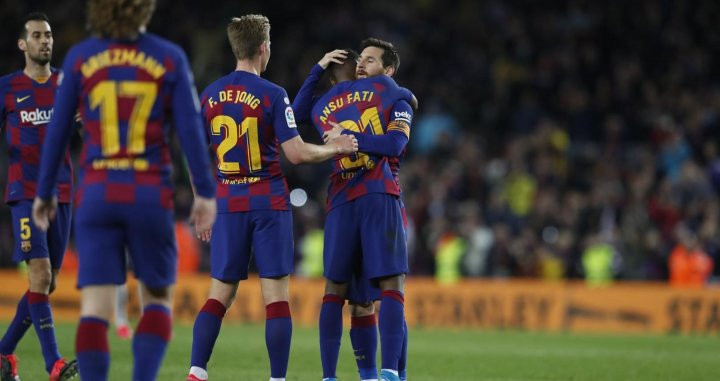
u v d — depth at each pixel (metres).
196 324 23.12
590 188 72.75
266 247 23.12
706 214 64.50
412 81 84.31
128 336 41.47
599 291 56.19
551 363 35.19
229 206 23.27
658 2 89.56
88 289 17.45
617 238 62.53
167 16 85.31
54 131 17.58
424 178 71.50
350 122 23.88
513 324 56.53
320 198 70.44
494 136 79.88
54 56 83.19
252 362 32.75
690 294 55.03
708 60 86.19
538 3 90.81
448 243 63.12
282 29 89.31
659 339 48.94
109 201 17.27
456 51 87.12
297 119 24.95
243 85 23.38
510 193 70.81
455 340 45.81
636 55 85.88
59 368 24.53
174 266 18.05
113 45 17.62
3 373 25.31
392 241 23.17
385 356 22.64
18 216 25.19
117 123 17.44
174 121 17.64
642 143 78.44
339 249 23.42
